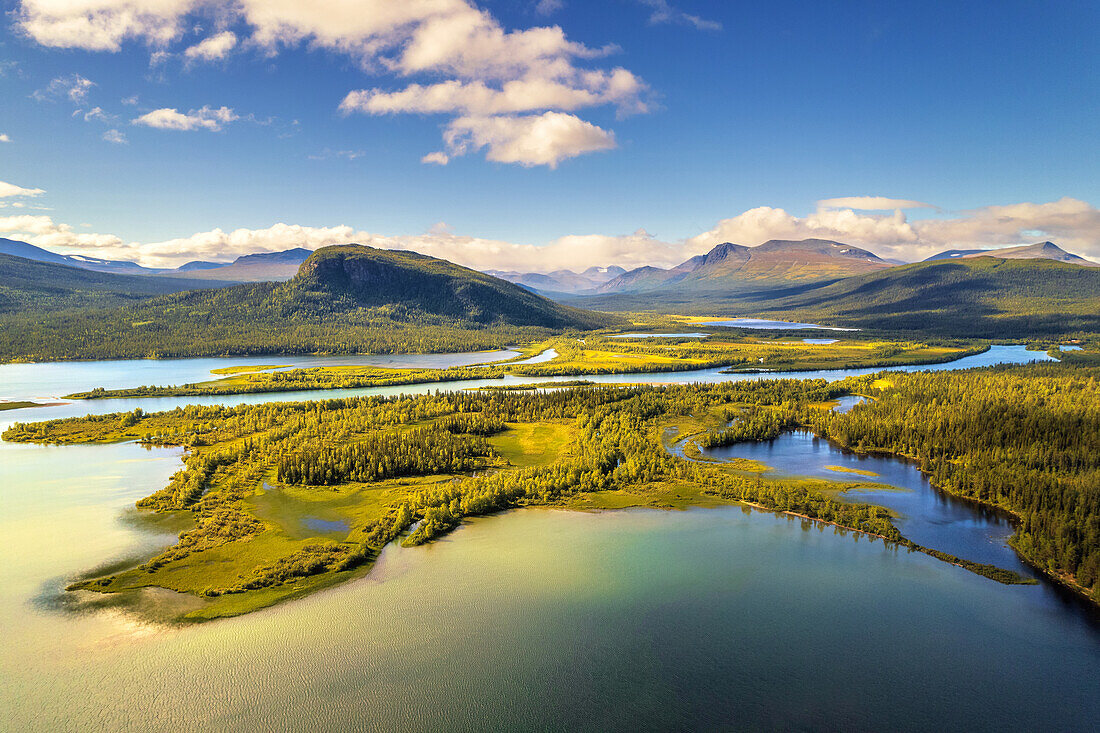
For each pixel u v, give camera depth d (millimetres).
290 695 87188
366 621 104750
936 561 128250
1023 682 91562
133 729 81062
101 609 106812
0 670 91375
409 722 82812
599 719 83625
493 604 110562
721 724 83188
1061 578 120188
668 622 105500
